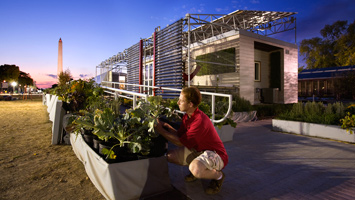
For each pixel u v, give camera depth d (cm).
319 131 494
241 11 992
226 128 448
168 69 870
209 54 1100
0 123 672
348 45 3378
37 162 316
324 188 232
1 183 246
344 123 450
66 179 258
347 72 2222
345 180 253
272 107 945
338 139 462
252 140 466
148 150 212
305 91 2788
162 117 301
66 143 414
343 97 2236
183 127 229
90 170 235
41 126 616
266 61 1258
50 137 476
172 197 215
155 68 975
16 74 5772
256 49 1199
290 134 532
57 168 293
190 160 232
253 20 1186
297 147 406
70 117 314
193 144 212
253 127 634
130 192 199
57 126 417
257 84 1199
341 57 3450
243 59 964
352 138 438
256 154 362
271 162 320
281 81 1199
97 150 238
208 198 212
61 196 218
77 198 214
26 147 395
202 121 209
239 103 788
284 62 1189
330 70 2639
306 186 238
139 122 223
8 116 845
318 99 2295
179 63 805
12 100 2147
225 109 522
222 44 1031
